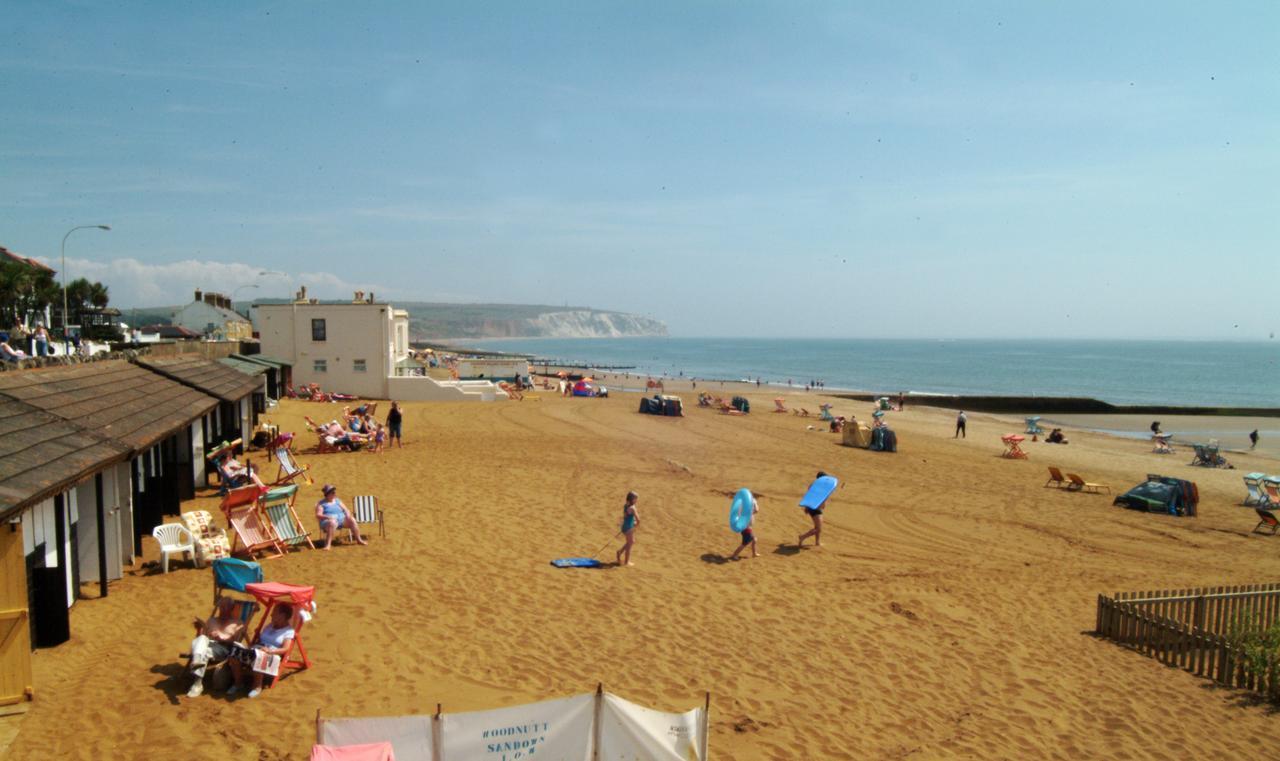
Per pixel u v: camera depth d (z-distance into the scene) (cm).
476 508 1883
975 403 7262
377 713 853
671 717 652
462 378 6444
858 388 10344
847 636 1198
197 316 6366
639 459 2822
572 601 1270
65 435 1048
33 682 860
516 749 619
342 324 4716
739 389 8588
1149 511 2412
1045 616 1356
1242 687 1098
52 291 3631
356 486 2089
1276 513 2294
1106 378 13112
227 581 964
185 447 1847
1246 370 15975
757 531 1850
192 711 830
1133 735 943
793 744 865
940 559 1705
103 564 1155
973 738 911
